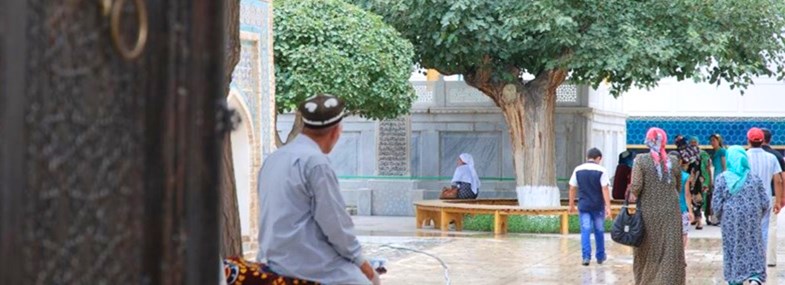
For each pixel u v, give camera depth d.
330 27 22.62
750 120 36.28
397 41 23.45
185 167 2.38
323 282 6.27
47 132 2.18
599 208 17.78
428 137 30.03
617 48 23.42
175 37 2.35
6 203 2.13
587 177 17.77
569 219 24.16
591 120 29.94
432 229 25.03
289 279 6.25
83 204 2.22
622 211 12.68
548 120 25.78
